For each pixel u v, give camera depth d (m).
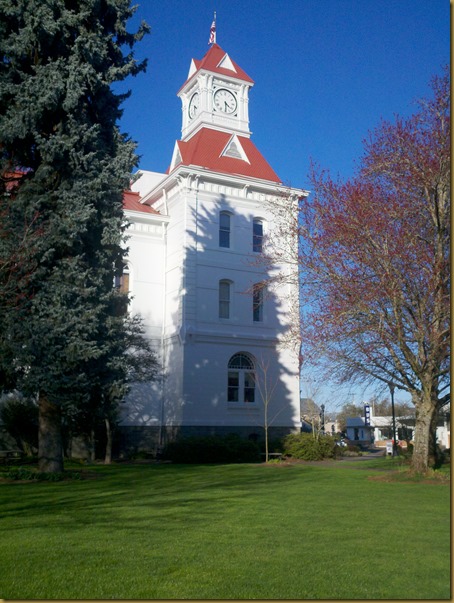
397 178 19.12
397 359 18.36
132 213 34.97
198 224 34.22
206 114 38.50
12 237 16.92
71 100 17.95
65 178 18.69
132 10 21.02
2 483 16.53
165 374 34.06
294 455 31.41
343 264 18.58
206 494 14.09
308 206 20.86
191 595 6.07
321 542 8.57
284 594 6.14
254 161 37.59
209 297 33.84
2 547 8.07
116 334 19.48
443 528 9.73
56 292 17.27
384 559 7.61
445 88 19.00
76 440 30.64
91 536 8.82
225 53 40.19
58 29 18.06
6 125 17.30
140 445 32.84
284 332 35.12
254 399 34.44
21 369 17.47
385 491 14.83
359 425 74.06
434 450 21.95
